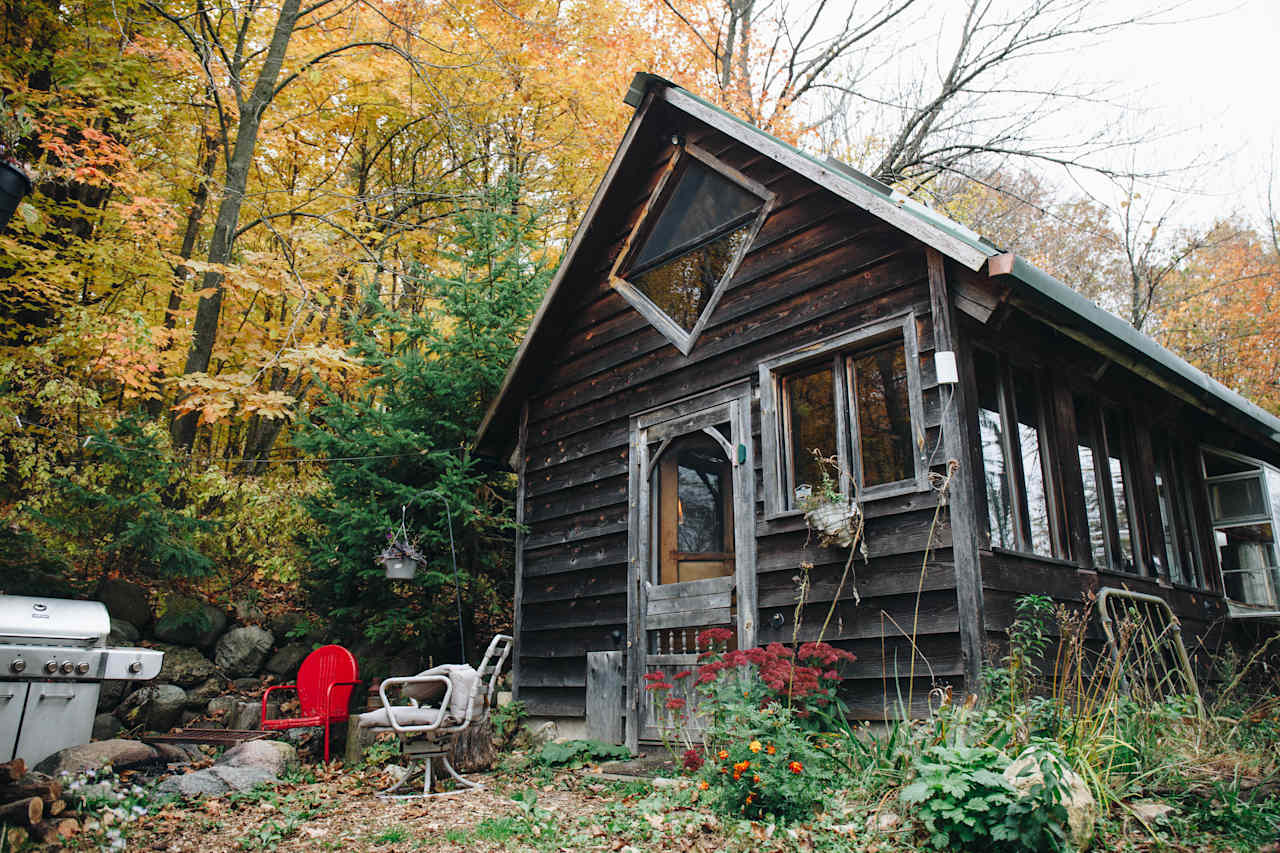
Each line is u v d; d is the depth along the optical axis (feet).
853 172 25.71
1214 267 71.31
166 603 27.89
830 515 19.52
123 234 34.73
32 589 25.14
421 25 41.45
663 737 20.15
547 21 42.70
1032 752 13.20
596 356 28.60
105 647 20.81
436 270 41.65
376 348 31.45
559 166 48.32
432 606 29.14
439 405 31.55
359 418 30.01
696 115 25.12
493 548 33.53
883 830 13.56
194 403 30.25
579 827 15.24
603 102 44.16
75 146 32.35
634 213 28.37
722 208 25.70
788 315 22.65
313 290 37.81
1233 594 28.99
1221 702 21.04
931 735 15.72
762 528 21.95
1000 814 12.40
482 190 36.73
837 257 21.86
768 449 22.18
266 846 14.67
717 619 22.45
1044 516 20.72
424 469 30.48
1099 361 22.99
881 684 18.81
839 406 21.07
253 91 36.94
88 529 26.35
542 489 29.53
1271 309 66.59
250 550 31.99
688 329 25.80
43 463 26.99
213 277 36.55
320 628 30.19
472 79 42.09
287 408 42.11
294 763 21.50
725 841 13.78
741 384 23.43
